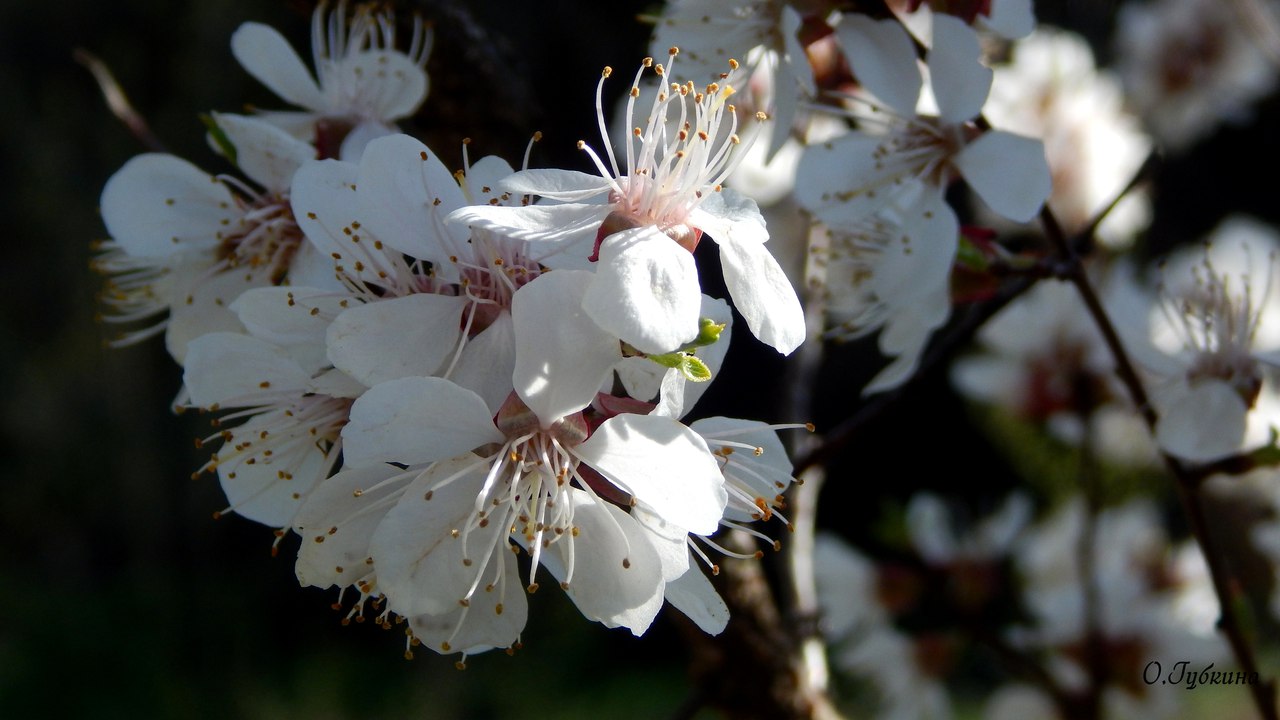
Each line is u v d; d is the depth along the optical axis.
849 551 0.27
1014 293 0.20
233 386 0.16
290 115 0.19
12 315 0.88
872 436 0.62
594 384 0.15
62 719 0.72
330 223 0.16
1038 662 0.27
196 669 0.78
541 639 0.72
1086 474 0.26
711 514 0.15
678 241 0.16
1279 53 0.32
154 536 0.84
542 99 0.58
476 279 0.16
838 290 0.21
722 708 0.20
